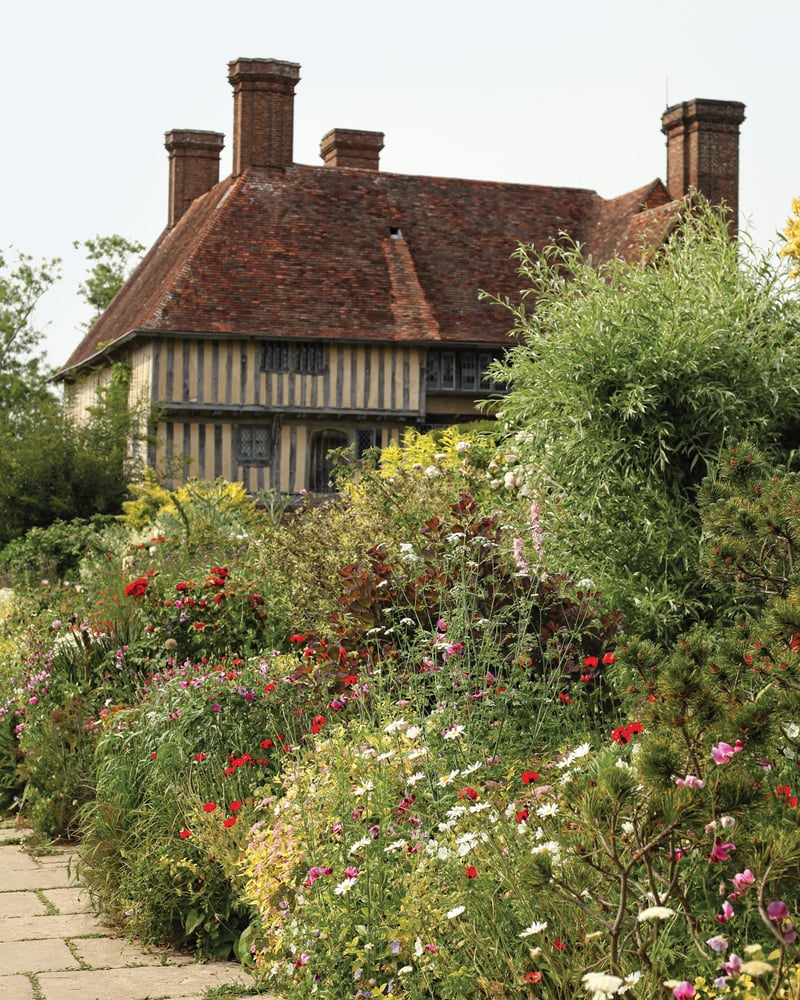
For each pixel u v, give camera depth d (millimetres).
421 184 30109
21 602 10414
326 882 3979
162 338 24953
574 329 7438
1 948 4895
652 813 2768
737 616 6191
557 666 5270
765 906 2736
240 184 28031
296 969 3996
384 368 26094
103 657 7613
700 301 7449
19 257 43219
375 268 27328
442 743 4461
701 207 8555
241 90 28672
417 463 9414
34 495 20828
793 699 3156
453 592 5285
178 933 4938
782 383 7289
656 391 7211
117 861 5289
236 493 16109
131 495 21688
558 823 3623
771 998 2592
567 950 3273
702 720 2938
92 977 4543
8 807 7422
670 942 3107
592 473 7180
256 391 25391
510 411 8055
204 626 7285
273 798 4863
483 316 27688
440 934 3607
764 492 4398
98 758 6273
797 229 7934
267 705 5785
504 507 7574
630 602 6508
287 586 7555
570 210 31203
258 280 26188
